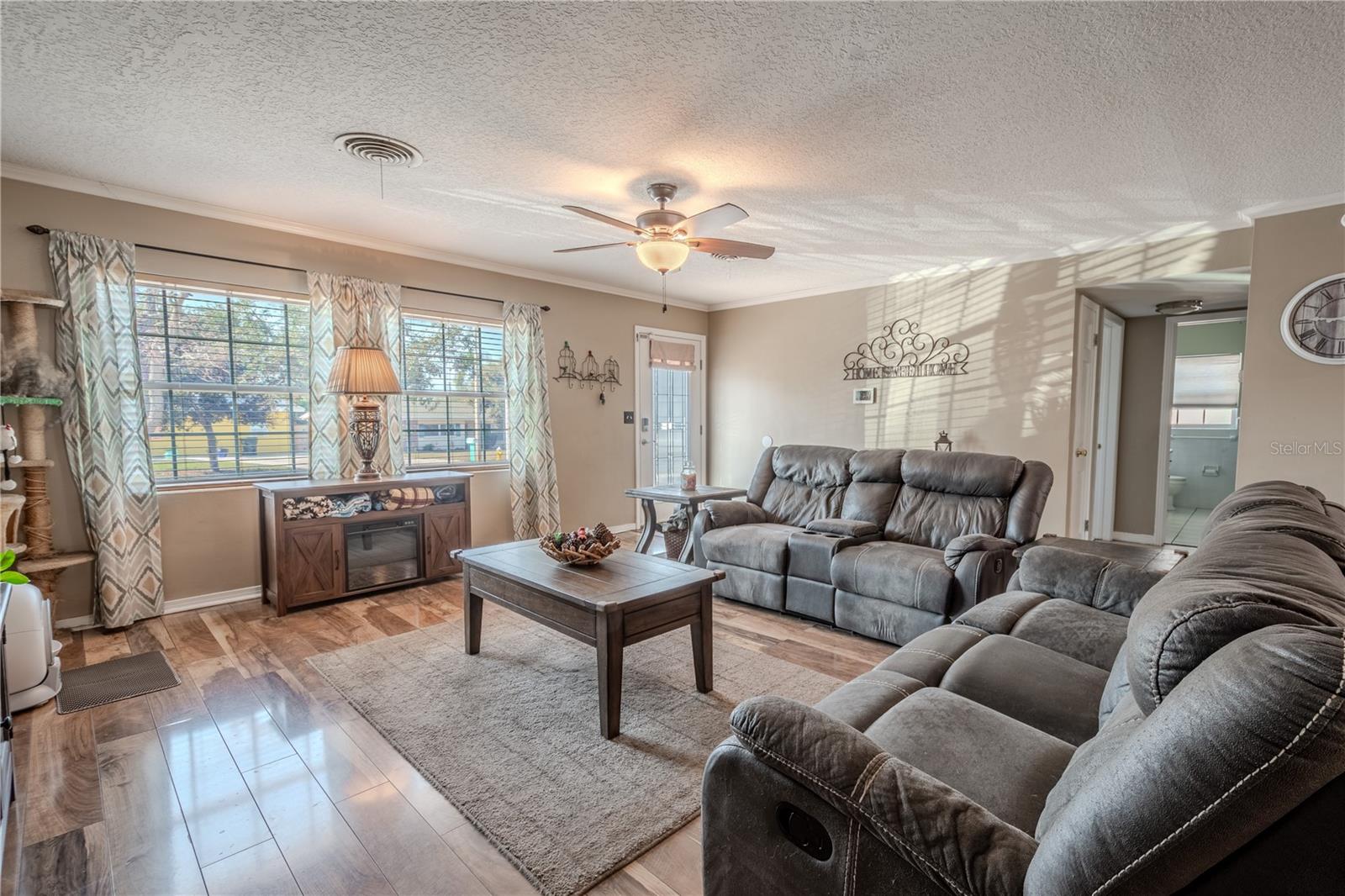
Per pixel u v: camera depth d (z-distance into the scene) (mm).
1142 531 5738
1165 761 683
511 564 2760
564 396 5551
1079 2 1778
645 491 4691
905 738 1365
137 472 3379
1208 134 2619
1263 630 725
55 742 2188
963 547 2926
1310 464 3416
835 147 2777
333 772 2025
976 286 4961
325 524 3693
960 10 1822
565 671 2805
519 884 1567
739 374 6688
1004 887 834
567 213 3738
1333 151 2773
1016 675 1686
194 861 1629
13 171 3023
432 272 4637
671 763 2080
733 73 2176
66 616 3264
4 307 3010
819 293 5973
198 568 3670
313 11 1844
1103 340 5234
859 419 5727
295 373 4055
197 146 2801
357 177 3162
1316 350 3381
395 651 3035
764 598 3701
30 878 1563
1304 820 632
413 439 4633
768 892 1115
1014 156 2867
